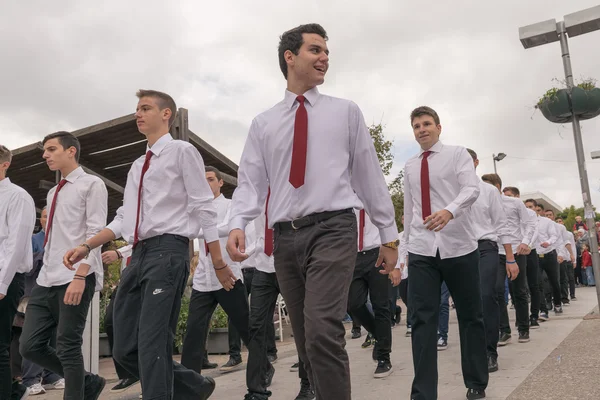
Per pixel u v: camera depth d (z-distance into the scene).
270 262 4.53
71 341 3.65
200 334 4.88
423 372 3.56
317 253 2.45
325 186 2.54
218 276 3.48
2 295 3.89
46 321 3.81
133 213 3.33
